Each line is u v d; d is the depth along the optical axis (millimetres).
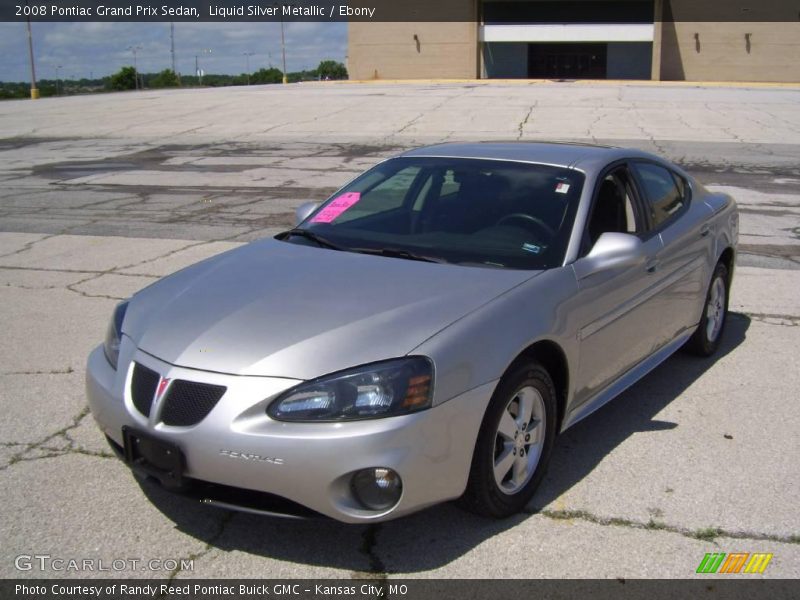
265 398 3148
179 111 30578
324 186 14305
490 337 3441
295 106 30719
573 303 3926
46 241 9805
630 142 20422
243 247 4582
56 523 3605
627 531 3557
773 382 5320
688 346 5750
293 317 3479
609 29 49031
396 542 3473
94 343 6031
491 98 31938
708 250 5461
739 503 3785
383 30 53125
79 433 4508
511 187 4535
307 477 3090
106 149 20875
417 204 4617
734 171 15898
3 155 20016
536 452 3773
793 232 10328
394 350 3252
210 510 3725
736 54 49031
